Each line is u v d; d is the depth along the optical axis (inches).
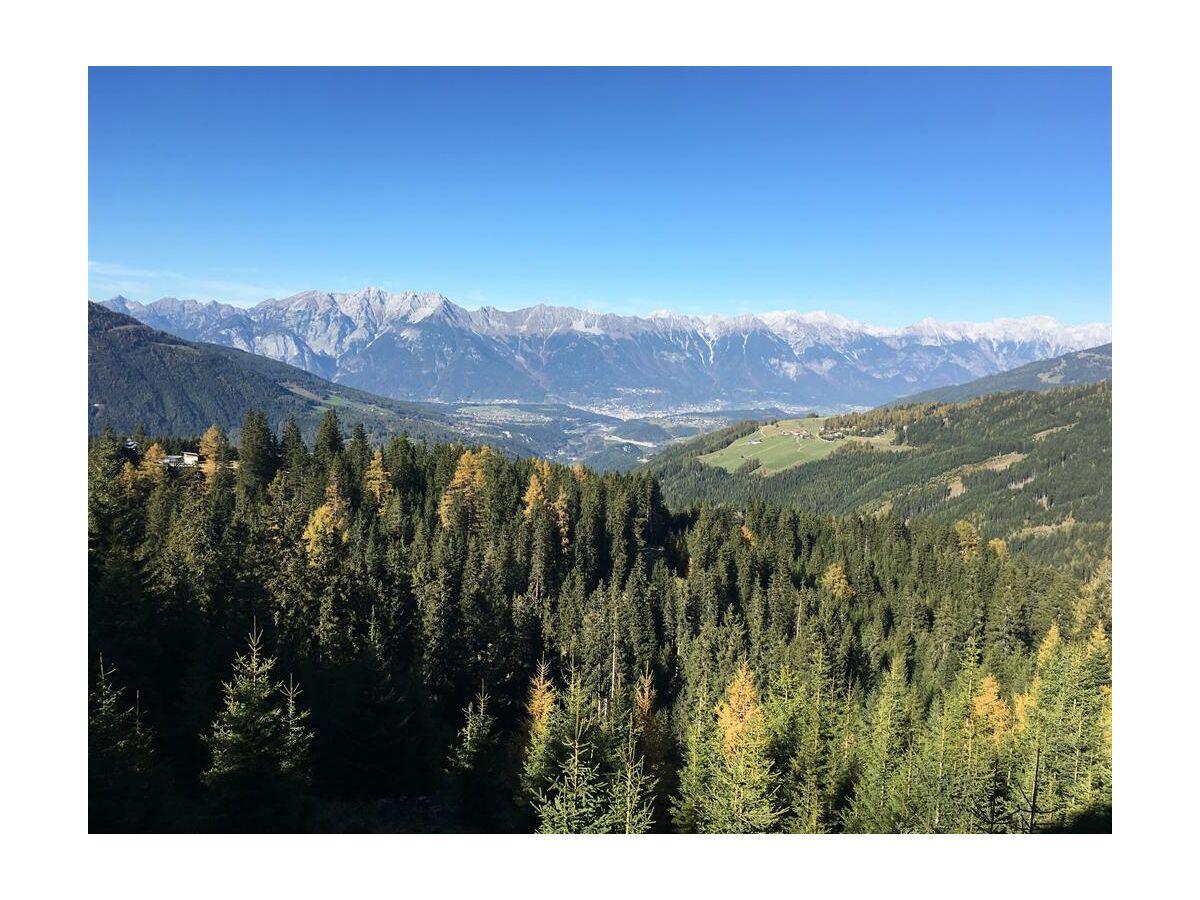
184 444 4931.1
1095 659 2172.7
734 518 5693.9
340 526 3447.3
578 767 1456.7
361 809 1502.2
